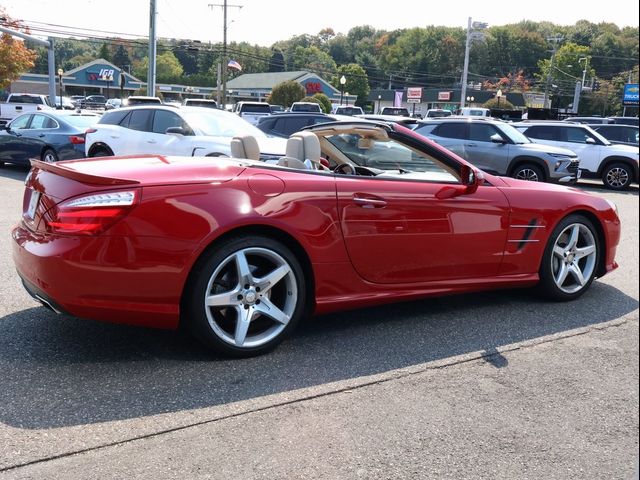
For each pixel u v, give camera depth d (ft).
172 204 10.55
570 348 12.62
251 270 11.78
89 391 9.98
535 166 43.88
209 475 7.84
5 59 107.24
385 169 14.84
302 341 12.60
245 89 259.80
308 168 14.03
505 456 8.51
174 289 10.64
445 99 229.86
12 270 17.21
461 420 9.46
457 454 8.52
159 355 11.54
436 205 13.28
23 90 258.78
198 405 9.64
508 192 14.56
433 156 13.75
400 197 12.85
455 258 13.83
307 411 9.59
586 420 9.57
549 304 15.74
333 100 260.42
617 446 8.82
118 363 11.11
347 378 10.84
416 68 358.02
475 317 14.49
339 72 301.43
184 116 33.47
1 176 42.34
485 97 223.30
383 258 12.82
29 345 11.82
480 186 14.25
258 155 15.44
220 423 9.12
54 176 11.18
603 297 16.57
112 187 10.39
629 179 50.88
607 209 16.28
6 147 45.42
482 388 10.61
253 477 7.83
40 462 7.97
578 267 16.08
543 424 9.41
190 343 12.19
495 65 319.27
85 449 8.30
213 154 31.71
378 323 13.88
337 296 12.46
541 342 12.93
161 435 8.74
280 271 11.60
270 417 9.36
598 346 12.78
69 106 120.88
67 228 10.26
